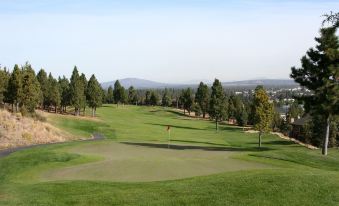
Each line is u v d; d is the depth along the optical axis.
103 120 96.75
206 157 33.16
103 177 23.92
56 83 117.12
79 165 29.66
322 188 17.33
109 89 179.88
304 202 15.72
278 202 15.72
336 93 41.22
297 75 43.59
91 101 105.38
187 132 87.25
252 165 28.64
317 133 85.50
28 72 82.75
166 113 141.25
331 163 32.03
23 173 27.12
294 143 70.44
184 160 29.77
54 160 32.34
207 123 118.62
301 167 29.06
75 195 18.23
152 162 28.48
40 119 78.25
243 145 65.38
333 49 40.03
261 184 18.00
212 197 16.56
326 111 41.75
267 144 68.94
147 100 192.12
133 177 23.58
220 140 72.06
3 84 85.62
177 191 17.88
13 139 53.84
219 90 98.19
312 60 42.62
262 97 58.53
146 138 68.00
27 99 80.06
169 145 48.78
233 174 21.09
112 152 38.78
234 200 16.08
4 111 67.19
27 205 16.39
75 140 62.53
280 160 31.69
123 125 90.25
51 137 60.53
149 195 17.45
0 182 23.77
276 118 118.44
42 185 20.72
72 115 99.88
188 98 144.88
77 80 102.75
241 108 120.38
